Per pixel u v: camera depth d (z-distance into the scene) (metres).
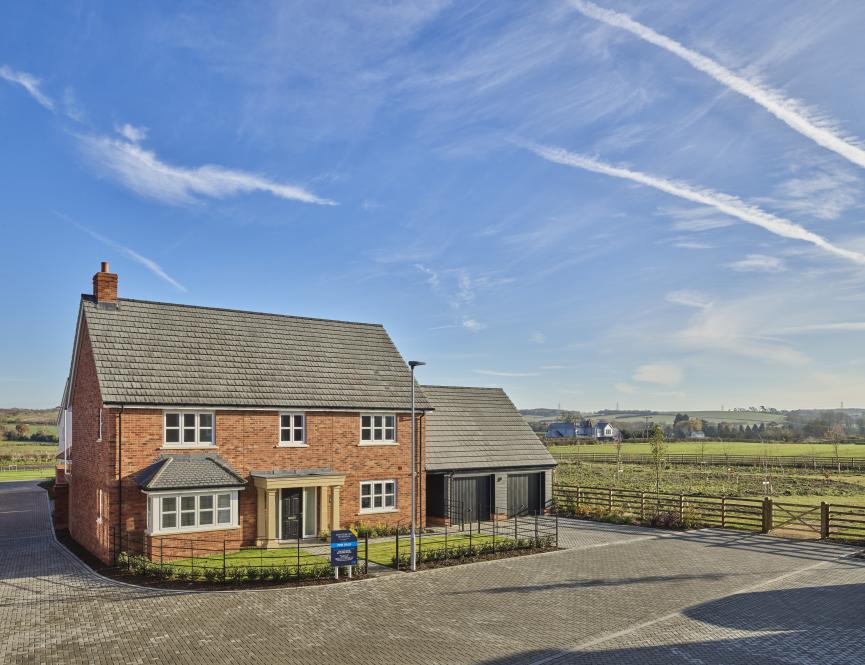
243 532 22.97
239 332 26.55
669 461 65.19
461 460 29.80
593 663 12.24
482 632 13.99
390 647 13.06
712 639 13.56
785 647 13.09
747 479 49.41
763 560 21.23
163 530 20.52
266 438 24.08
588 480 48.25
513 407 34.78
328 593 17.11
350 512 25.81
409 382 28.97
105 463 21.34
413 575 19.12
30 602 16.09
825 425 130.75
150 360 23.08
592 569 19.94
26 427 112.06
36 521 30.47
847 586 17.88
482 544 22.62
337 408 25.58
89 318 23.22
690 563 20.78
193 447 22.42
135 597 16.56
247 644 13.20
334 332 29.50
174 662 12.24
